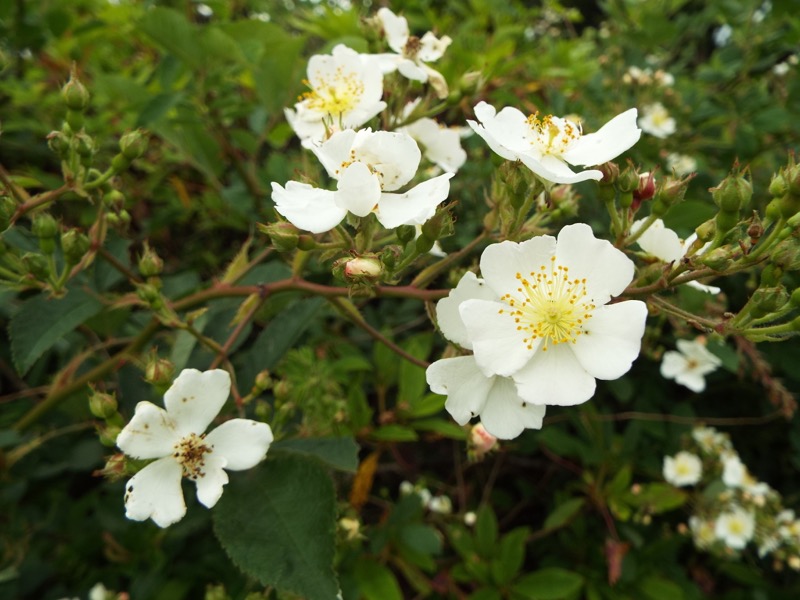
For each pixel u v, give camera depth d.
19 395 0.25
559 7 0.44
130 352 0.20
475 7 0.39
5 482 0.25
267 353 0.19
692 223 0.23
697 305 0.23
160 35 0.24
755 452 0.35
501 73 0.30
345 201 0.13
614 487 0.28
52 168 0.34
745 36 0.37
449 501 0.31
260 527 0.15
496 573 0.25
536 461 0.32
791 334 0.13
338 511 0.15
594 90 0.35
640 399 0.31
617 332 0.13
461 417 0.13
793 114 0.32
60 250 0.20
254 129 0.29
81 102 0.16
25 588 0.24
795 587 0.31
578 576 0.25
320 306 0.20
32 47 0.33
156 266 0.17
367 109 0.18
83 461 0.25
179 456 0.14
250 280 0.21
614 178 0.15
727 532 0.30
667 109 0.35
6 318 0.28
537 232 0.16
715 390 0.32
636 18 0.39
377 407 0.30
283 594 0.18
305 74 0.26
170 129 0.27
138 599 0.23
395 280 0.14
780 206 0.13
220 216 0.33
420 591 0.26
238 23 0.26
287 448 0.16
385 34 0.20
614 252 0.13
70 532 0.25
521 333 0.13
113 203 0.19
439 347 0.29
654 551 0.28
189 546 0.24
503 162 0.16
